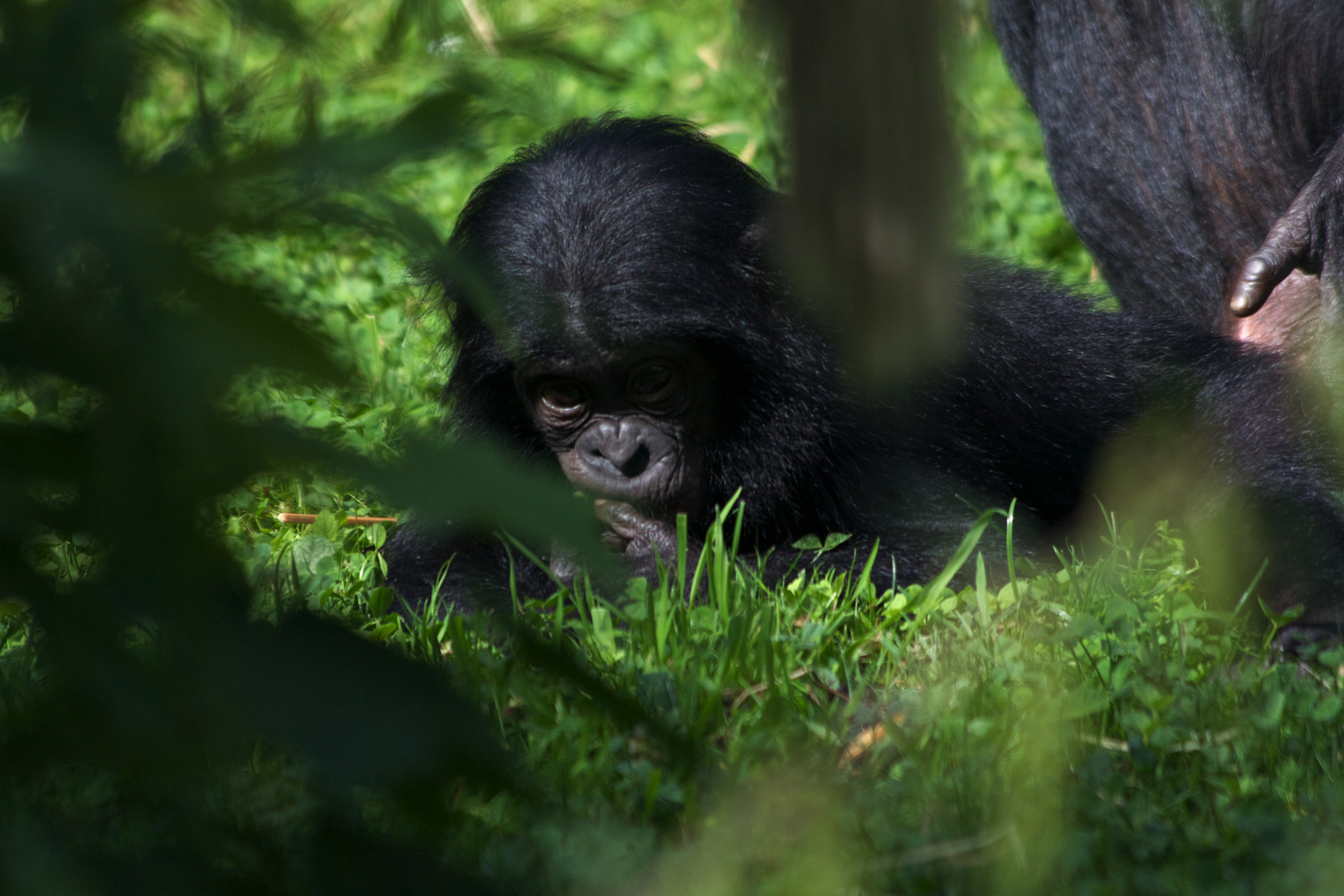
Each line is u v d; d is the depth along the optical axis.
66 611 2.02
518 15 2.11
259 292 1.97
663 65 27.53
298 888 2.43
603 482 11.16
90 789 5.66
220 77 2.03
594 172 11.12
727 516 11.50
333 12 2.03
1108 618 8.48
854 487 11.30
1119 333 12.75
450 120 1.97
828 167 1.85
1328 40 11.78
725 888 4.48
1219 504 11.19
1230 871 5.55
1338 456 11.29
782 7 1.86
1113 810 5.93
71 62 1.96
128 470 1.91
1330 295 11.59
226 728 2.07
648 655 8.18
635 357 10.81
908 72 1.83
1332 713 6.95
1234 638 8.50
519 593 10.70
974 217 1.88
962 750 6.52
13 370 1.91
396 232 2.02
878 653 8.58
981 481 11.56
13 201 1.87
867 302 1.89
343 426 12.11
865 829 5.62
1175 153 12.81
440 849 2.44
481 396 11.69
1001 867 5.23
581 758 6.31
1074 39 13.05
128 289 1.88
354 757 2.08
